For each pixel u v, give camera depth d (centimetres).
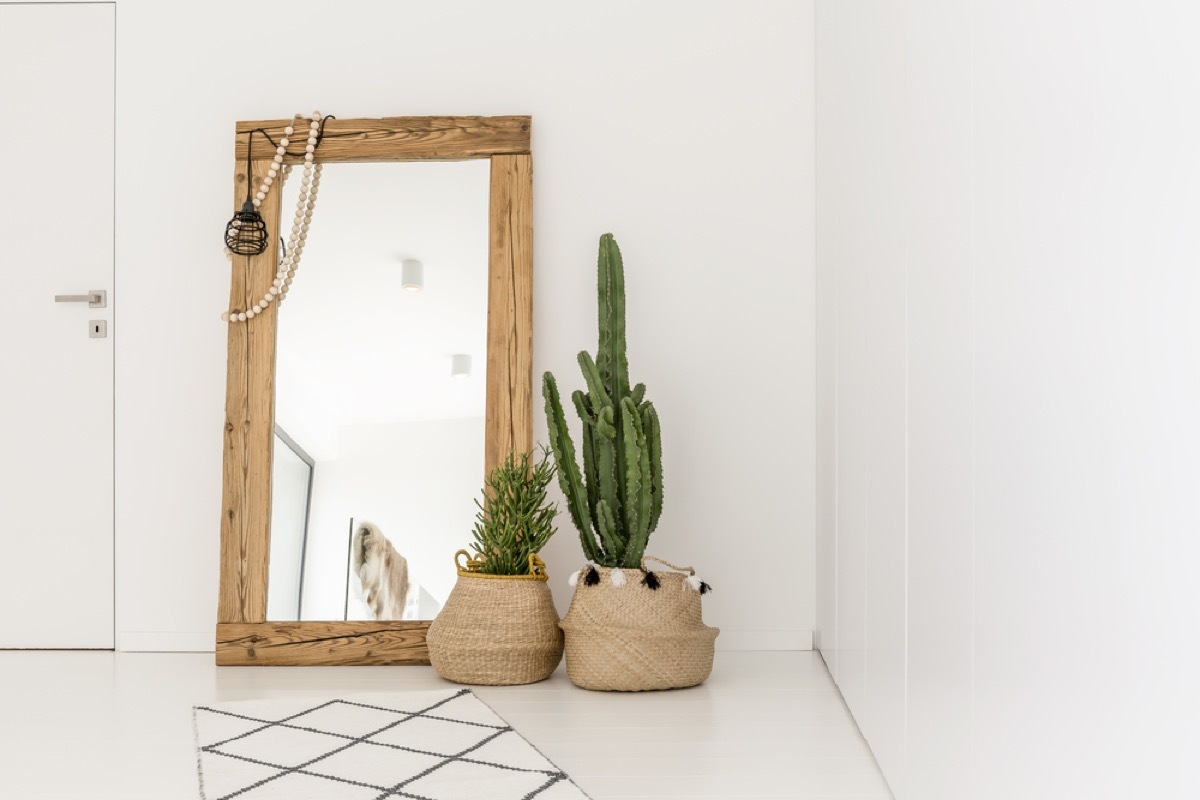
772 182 338
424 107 341
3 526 336
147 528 337
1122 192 95
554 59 341
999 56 132
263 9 342
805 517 335
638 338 337
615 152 339
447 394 330
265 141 337
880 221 218
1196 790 82
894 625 199
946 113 160
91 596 337
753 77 338
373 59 341
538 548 302
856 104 251
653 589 284
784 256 337
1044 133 115
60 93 341
